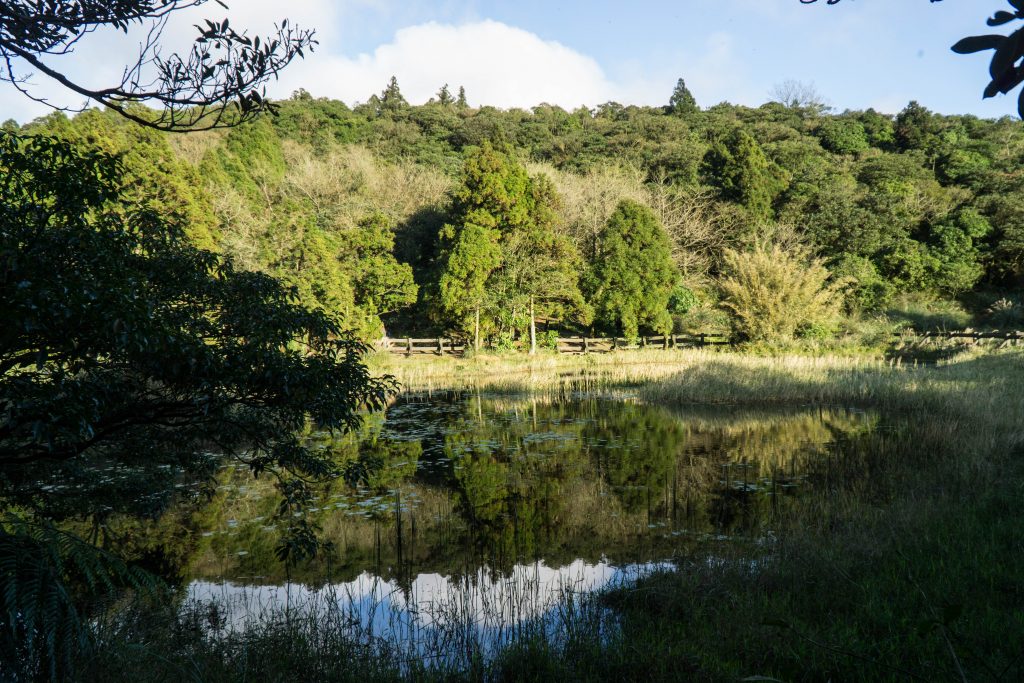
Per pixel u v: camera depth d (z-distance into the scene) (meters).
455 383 21.06
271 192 32.81
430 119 54.16
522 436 12.90
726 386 17.28
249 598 5.51
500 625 5.00
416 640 4.78
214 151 31.31
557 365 24.97
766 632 4.35
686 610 4.97
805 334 25.81
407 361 25.42
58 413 3.49
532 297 27.70
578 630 4.66
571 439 12.55
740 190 38.19
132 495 7.04
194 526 7.53
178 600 5.34
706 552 6.37
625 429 13.54
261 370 4.65
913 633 3.94
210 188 25.11
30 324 3.24
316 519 7.83
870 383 16.67
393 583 5.90
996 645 3.83
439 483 9.42
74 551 3.94
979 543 5.62
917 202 38.31
